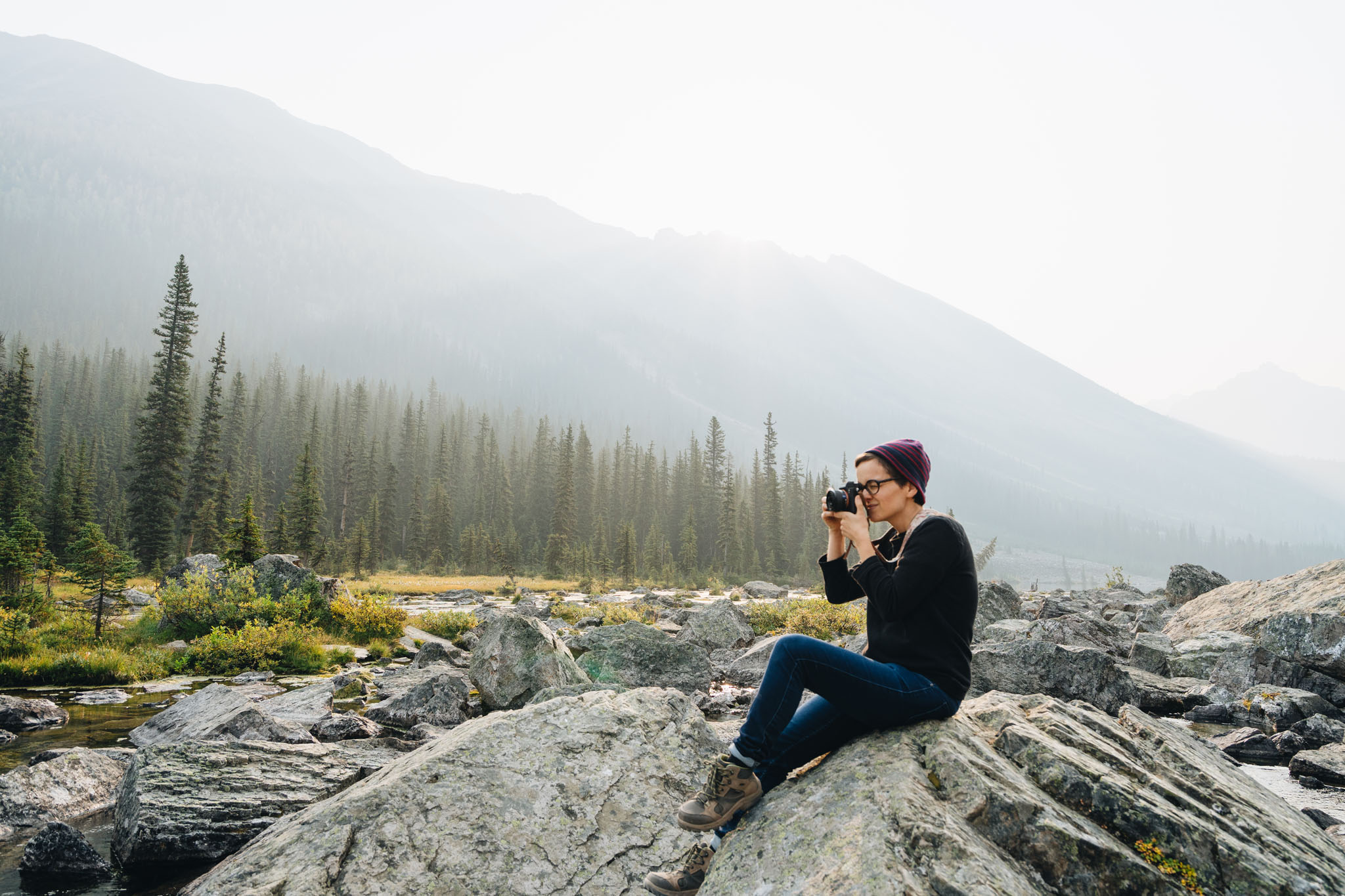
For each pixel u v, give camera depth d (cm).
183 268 5531
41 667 1309
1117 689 1154
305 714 1014
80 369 14950
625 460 15088
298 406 13075
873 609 319
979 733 335
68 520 5103
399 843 344
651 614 2664
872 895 224
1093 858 259
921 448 320
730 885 267
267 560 2112
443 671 1396
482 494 12281
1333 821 626
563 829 371
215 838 511
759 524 12250
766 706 296
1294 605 1486
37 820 582
